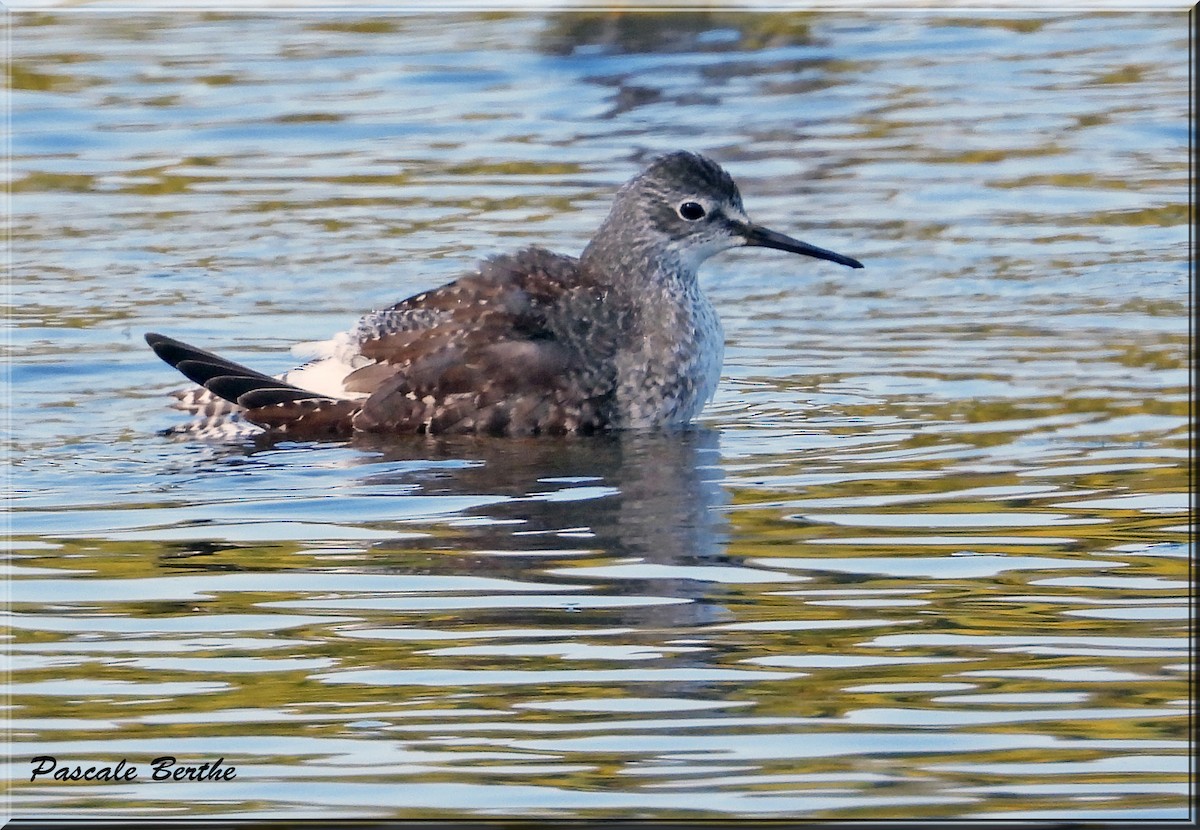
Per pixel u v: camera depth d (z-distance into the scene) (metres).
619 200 15.77
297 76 27.61
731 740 9.52
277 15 30.23
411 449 14.77
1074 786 9.02
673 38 28.83
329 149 24.70
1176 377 16.30
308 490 13.70
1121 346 17.30
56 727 9.77
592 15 29.14
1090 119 25.30
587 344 15.30
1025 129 25.00
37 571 12.03
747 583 11.65
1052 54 28.48
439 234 21.16
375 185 23.17
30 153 24.50
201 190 23.16
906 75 27.58
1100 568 11.84
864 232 21.23
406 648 10.71
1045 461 14.12
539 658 10.55
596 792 9.00
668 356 15.39
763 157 24.06
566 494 13.52
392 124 25.67
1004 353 17.22
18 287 19.47
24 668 10.50
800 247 16.23
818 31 29.48
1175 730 9.55
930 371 16.78
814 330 18.20
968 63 28.11
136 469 14.30
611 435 15.18
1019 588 11.52
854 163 23.75
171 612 11.32
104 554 12.34
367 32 29.73
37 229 21.62
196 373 14.98
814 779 9.12
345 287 19.45
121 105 26.36
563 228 21.23
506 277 15.61
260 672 10.42
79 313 18.62
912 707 9.88
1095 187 22.69
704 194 15.82
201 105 26.42
